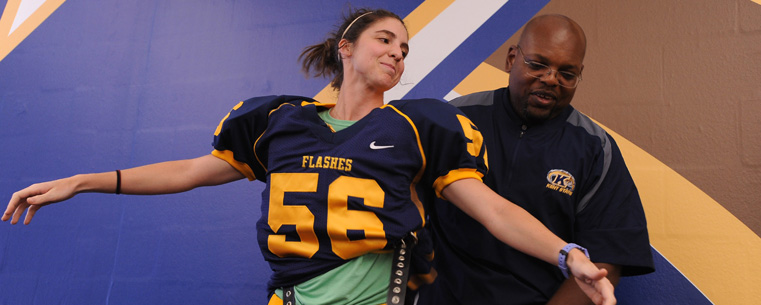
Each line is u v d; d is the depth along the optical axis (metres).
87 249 2.45
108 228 2.45
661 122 1.98
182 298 2.30
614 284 1.56
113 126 2.56
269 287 1.30
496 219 1.17
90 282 2.42
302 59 2.38
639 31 2.06
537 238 1.12
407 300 1.25
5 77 2.76
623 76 2.05
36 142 2.64
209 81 2.49
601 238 1.58
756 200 1.84
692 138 1.94
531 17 2.18
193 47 2.54
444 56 2.24
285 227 1.23
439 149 1.25
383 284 1.20
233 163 1.42
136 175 1.43
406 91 2.25
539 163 1.63
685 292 1.86
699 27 2.00
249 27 2.49
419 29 2.29
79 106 2.62
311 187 1.22
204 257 2.31
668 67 2.01
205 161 1.45
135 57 2.61
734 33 1.96
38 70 2.72
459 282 1.64
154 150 2.48
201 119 2.46
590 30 2.11
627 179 1.66
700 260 1.87
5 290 2.52
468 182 1.24
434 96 2.22
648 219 1.94
